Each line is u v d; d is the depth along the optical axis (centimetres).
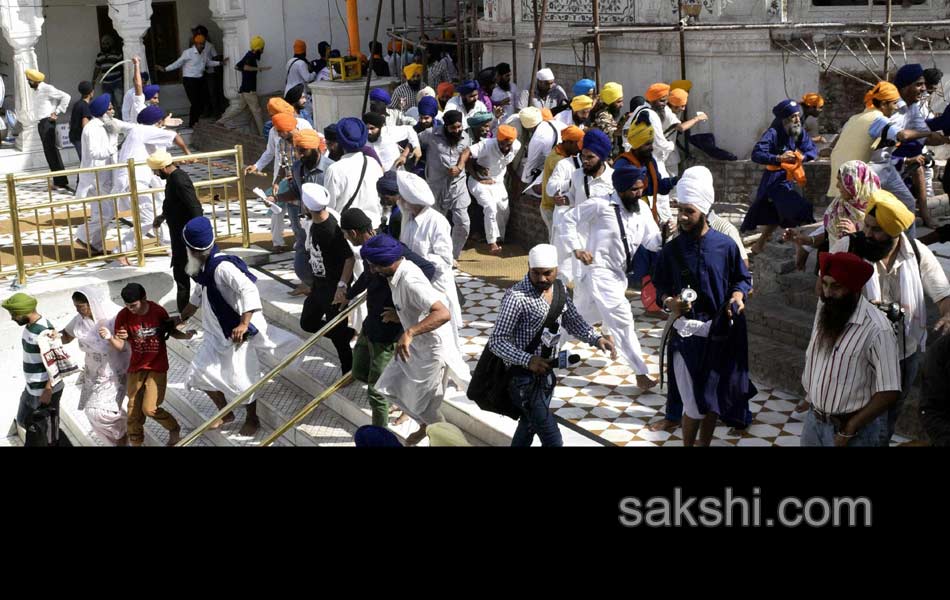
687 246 647
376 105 1224
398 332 770
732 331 646
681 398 670
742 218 1140
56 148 1683
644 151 858
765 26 1172
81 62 2148
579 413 773
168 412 936
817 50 1191
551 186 912
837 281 524
